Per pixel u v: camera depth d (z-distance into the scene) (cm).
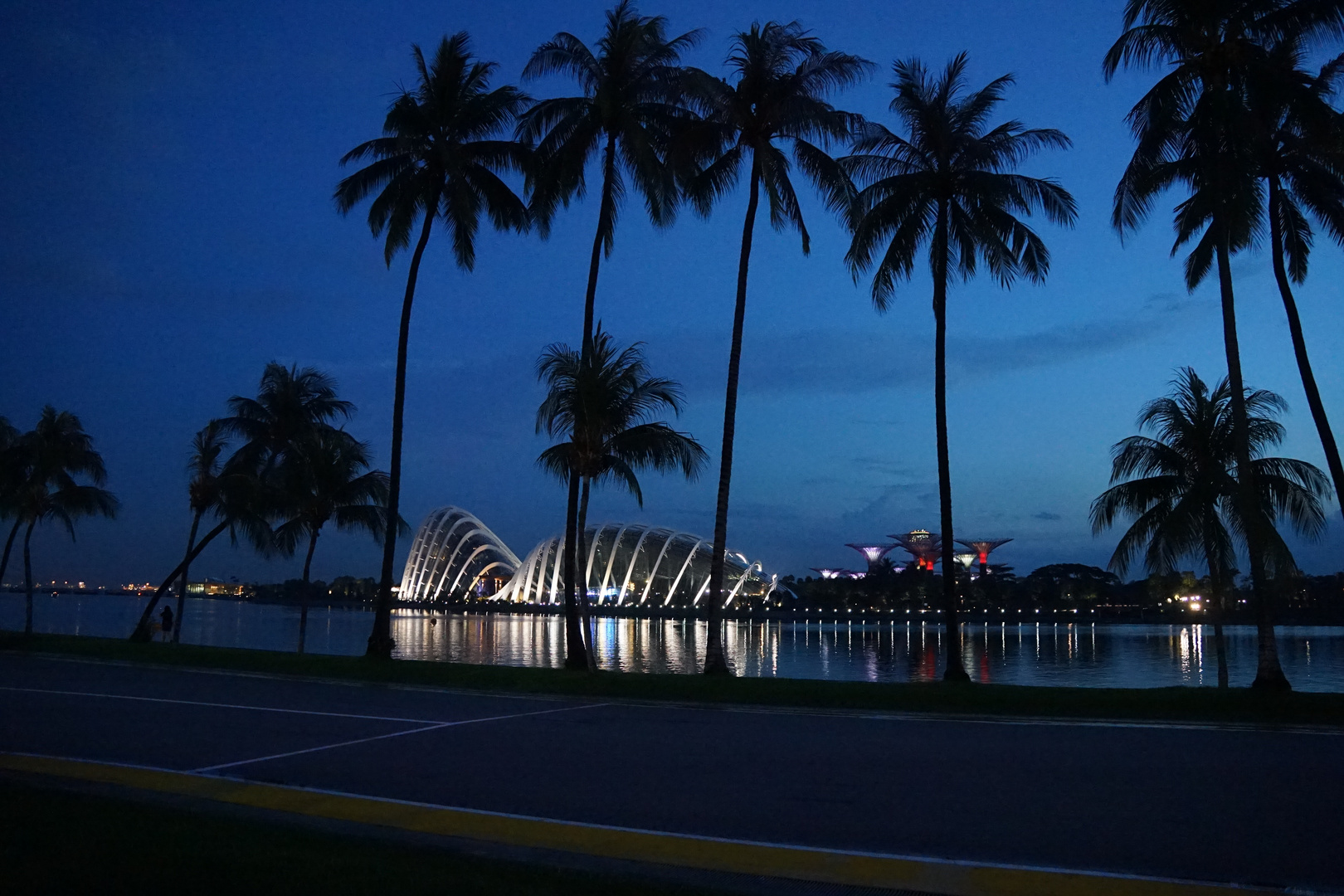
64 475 4728
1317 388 2253
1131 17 2173
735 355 2875
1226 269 2198
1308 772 1208
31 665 2889
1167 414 2781
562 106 3048
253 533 4316
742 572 18275
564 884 677
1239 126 2059
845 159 2822
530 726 1630
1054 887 741
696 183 2900
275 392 4366
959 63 2742
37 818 827
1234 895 723
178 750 1341
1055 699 1950
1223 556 2775
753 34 2819
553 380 3020
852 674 5375
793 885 741
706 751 1370
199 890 639
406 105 3108
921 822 947
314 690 2234
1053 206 2711
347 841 807
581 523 3444
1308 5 2056
